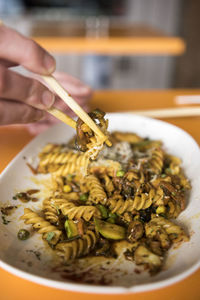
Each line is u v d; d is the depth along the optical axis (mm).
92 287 219
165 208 333
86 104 553
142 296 249
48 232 305
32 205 360
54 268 266
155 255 269
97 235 311
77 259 283
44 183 398
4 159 451
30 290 256
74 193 375
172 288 254
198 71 1586
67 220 328
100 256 287
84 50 994
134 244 300
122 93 661
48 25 1258
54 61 250
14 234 309
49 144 449
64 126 484
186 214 327
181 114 556
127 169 389
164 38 1039
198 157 403
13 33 232
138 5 1484
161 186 346
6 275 269
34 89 255
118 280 250
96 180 375
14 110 276
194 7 1497
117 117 510
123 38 1024
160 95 654
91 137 303
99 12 1470
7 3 1412
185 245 281
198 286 255
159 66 1410
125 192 359
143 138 489
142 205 335
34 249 292
